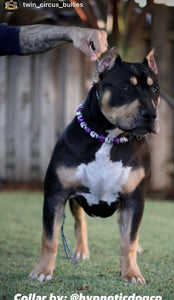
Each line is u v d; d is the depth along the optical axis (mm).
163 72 6871
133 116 2723
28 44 2975
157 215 5523
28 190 7344
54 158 3049
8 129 7555
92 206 3229
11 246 3906
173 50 7062
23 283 2822
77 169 2990
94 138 2945
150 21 6781
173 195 7023
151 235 4461
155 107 2783
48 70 7270
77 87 7125
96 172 2992
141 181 3055
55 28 2912
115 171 2984
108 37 4949
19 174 7523
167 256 3674
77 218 3646
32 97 7402
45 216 3010
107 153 2957
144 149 3080
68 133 3039
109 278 3014
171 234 4516
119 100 2789
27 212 5559
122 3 5055
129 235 3020
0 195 6789
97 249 3896
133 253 3031
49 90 7281
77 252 3623
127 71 2826
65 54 7105
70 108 7121
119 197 3119
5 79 7523
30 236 4316
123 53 5074
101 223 5078
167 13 6820
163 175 7039
